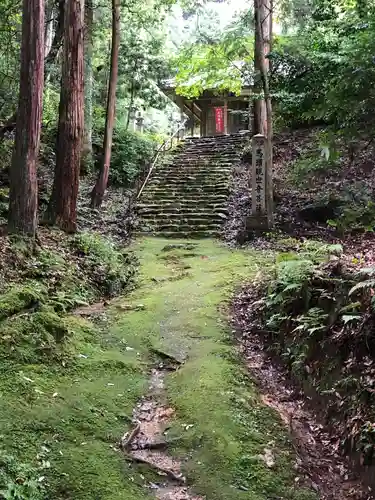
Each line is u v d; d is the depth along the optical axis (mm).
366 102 4645
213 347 4586
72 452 2916
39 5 6629
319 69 6902
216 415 3420
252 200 9508
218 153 15164
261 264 7324
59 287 5918
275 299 4859
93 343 4594
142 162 15156
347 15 7820
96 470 2807
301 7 13336
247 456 3041
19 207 6602
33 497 2480
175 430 3346
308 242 7527
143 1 15836
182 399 3688
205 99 21266
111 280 6766
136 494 2693
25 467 2646
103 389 3762
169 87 19953
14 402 3223
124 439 3203
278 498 2758
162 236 10344
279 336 4691
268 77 8891
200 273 7172
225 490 2760
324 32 7949
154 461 3051
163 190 12578
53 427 3100
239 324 5242
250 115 15398
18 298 4531
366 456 2994
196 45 12133
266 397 3926
